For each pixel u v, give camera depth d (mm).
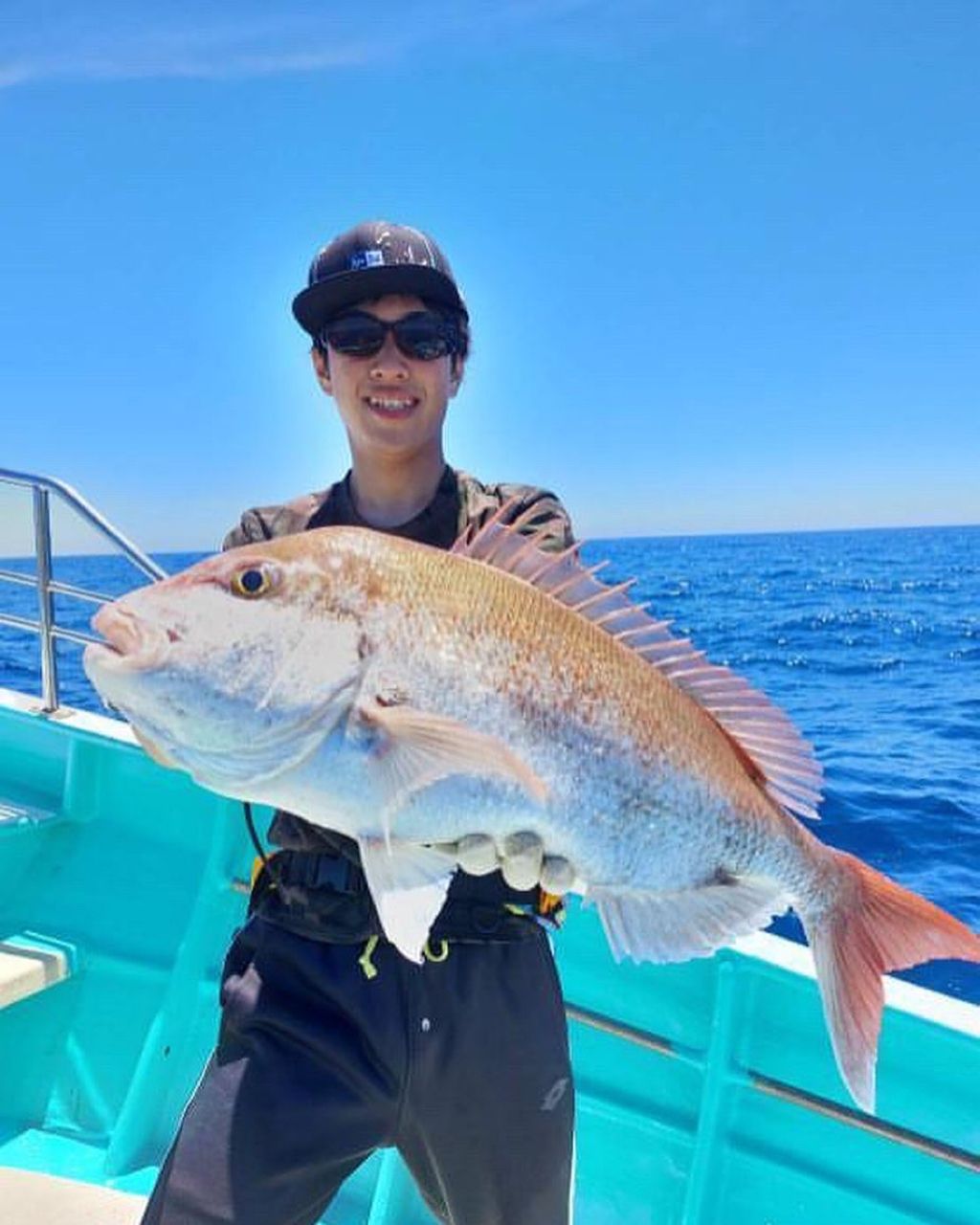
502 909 1938
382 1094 1891
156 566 3615
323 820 1692
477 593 1771
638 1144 2727
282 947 1967
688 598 30891
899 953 1891
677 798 1864
